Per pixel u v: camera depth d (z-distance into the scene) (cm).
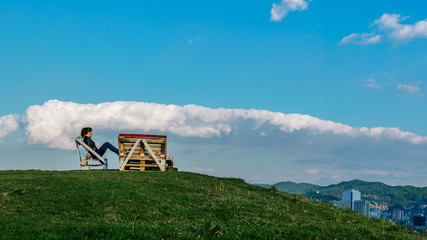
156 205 1077
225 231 769
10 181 1334
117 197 1107
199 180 1672
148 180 1526
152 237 661
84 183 1317
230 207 1166
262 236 759
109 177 1552
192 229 779
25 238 630
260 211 1173
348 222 1248
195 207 1134
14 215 905
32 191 1157
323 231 886
